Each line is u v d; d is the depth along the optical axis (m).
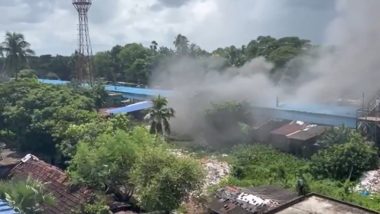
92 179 40.78
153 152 37.22
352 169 46.69
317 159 49.22
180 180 34.81
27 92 72.88
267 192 39.56
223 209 37.22
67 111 61.41
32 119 64.19
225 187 42.38
